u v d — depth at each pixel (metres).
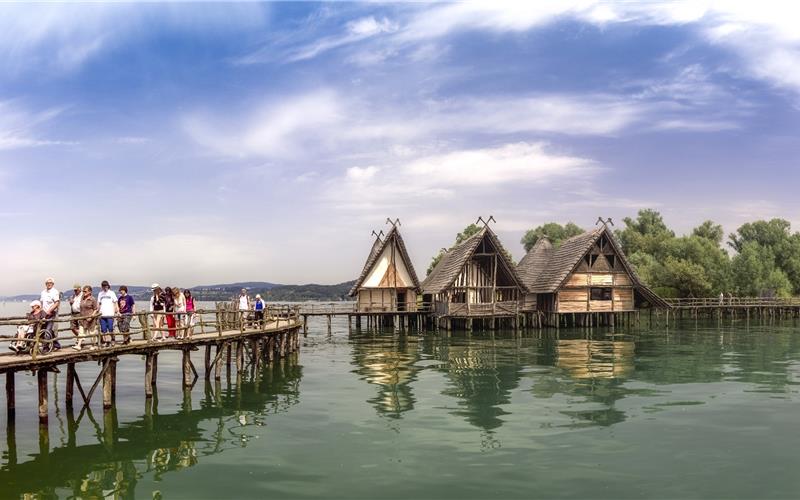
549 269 57.62
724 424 16.83
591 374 26.09
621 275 56.06
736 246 99.62
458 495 11.72
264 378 26.17
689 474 12.82
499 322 54.12
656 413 18.23
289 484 12.48
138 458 14.55
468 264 53.09
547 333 50.06
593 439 15.39
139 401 21.31
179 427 17.44
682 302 71.00
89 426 17.69
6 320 16.55
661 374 25.95
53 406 20.62
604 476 12.71
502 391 22.11
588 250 53.88
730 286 78.19
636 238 95.69
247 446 15.30
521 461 13.70
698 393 21.41
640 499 11.49
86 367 31.73
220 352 25.09
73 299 22.59
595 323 59.03
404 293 57.03
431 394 21.70
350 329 53.84
